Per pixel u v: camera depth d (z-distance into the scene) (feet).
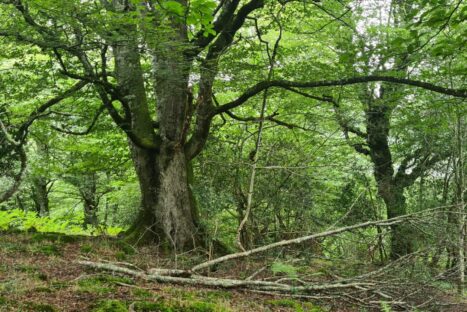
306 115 46.44
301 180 39.40
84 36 28.53
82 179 59.36
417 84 34.83
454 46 27.02
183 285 24.04
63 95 37.17
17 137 35.68
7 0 28.02
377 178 51.88
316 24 47.50
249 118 39.63
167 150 35.53
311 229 38.06
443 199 48.01
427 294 26.58
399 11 45.42
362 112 51.31
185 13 20.99
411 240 33.50
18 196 74.64
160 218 34.91
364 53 31.86
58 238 32.53
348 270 30.68
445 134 47.96
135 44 27.53
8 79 38.93
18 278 20.76
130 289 21.15
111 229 45.68
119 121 35.65
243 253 27.02
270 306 22.08
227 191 38.40
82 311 17.24
